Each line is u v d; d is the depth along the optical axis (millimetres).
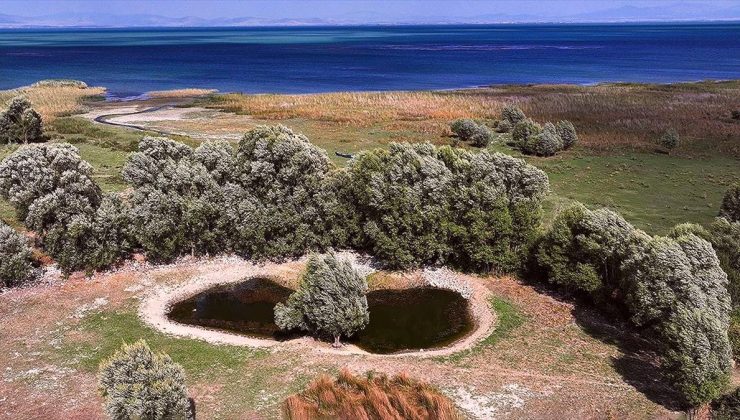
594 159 62688
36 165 34250
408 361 25906
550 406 22469
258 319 31000
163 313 31094
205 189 36969
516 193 35531
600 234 30609
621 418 21828
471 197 34969
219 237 37438
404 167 36031
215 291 33969
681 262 25938
